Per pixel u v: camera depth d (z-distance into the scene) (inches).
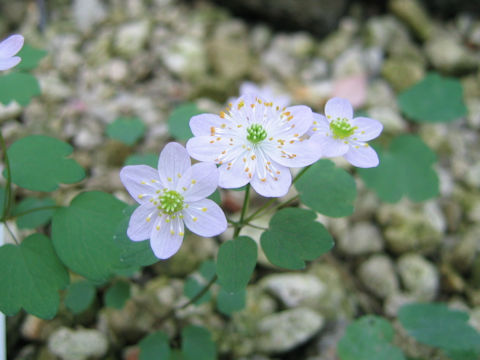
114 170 5.3
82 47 6.8
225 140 2.8
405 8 7.5
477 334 3.7
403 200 5.3
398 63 6.9
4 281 3.0
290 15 7.2
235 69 6.6
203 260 4.7
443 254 5.1
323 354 4.1
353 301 4.7
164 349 3.7
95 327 4.2
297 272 4.8
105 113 5.8
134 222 2.6
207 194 2.6
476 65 7.1
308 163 2.7
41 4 6.9
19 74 4.0
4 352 3.3
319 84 6.6
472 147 6.2
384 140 5.8
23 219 3.9
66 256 3.1
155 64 6.6
